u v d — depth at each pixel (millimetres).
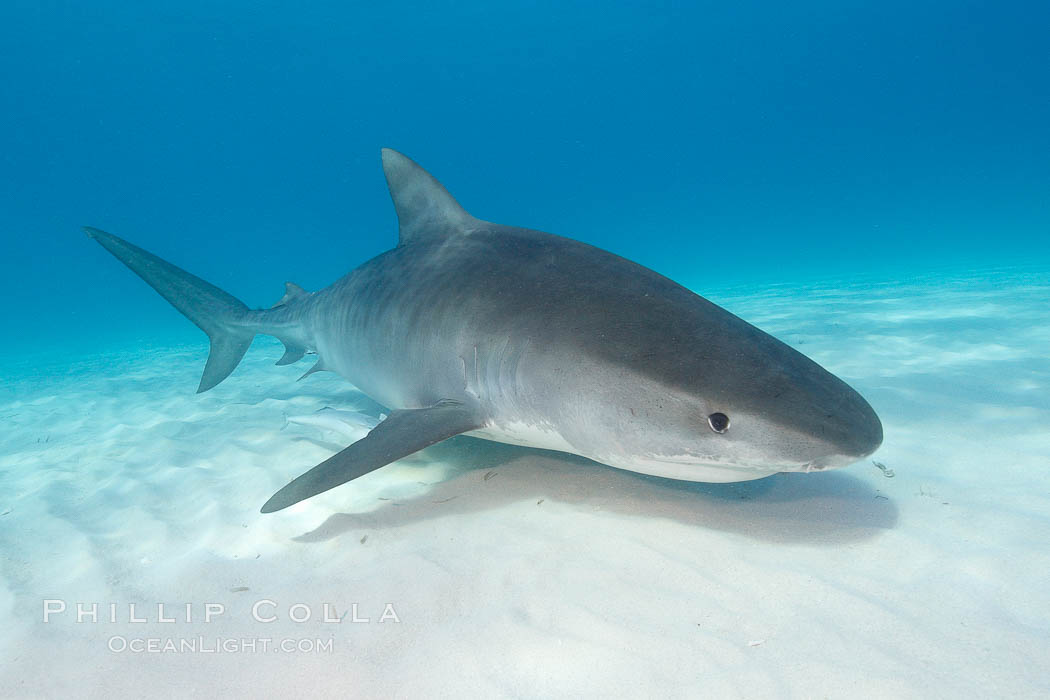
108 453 5230
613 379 2713
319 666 2072
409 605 2387
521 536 2863
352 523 3178
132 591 2715
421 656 2084
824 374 2588
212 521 3453
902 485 3088
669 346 2715
